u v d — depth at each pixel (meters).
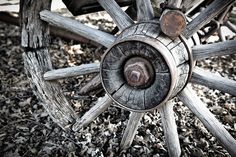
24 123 1.21
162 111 0.90
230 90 0.79
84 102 1.29
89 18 1.97
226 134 0.84
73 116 1.06
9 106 1.30
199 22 0.77
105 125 1.18
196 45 0.80
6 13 1.71
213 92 1.41
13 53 1.67
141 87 0.76
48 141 1.12
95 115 0.97
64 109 1.05
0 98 1.34
